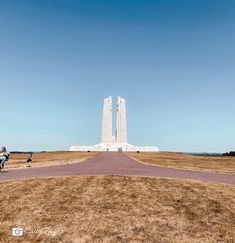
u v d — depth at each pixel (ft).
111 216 52.39
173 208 56.90
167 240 43.39
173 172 107.45
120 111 597.93
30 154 131.23
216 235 45.29
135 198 63.00
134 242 42.75
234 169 125.18
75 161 169.17
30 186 72.49
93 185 74.49
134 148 588.09
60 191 67.92
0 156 112.47
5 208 55.98
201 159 222.69
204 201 61.21
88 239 43.57
